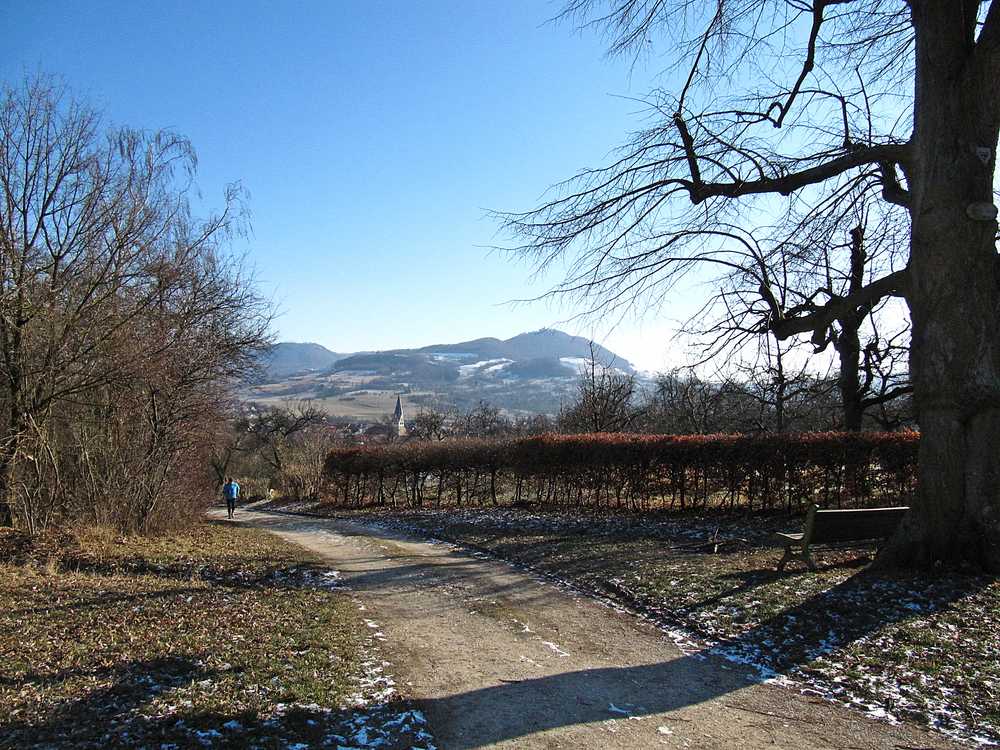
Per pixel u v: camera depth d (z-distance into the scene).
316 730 4.60
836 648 6.17
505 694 5.43
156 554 13.27
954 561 7.94
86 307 14.20
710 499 17.62
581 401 33.53
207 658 6.23
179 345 16.88
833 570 8.98
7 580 10.01
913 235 8.32
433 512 24.39
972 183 7.88
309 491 41.94
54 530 14.06
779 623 6.98
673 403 30.56
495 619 8.16
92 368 14.50
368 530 20.86
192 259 16.39
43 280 13.92
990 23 7.63
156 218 15.49
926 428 8.27
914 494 8.52
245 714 4.84
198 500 21.28
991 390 7.79
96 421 16.30
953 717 4.70
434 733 4.62
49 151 13.73
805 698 5.25
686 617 7.67
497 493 26.48
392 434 65.06
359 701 5.19
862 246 12.37
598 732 4.62
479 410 57.41
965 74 7.86
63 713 4.86
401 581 10.98
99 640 6.86
